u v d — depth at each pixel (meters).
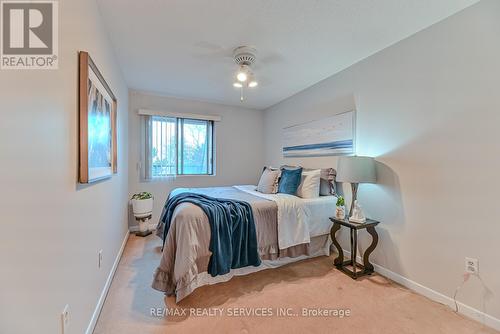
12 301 0.70
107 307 1.65
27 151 0.77
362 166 2.13
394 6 1.61
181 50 2.22
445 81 1.73
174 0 1.54
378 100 2.26
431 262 1.82
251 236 2.09
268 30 1.90
